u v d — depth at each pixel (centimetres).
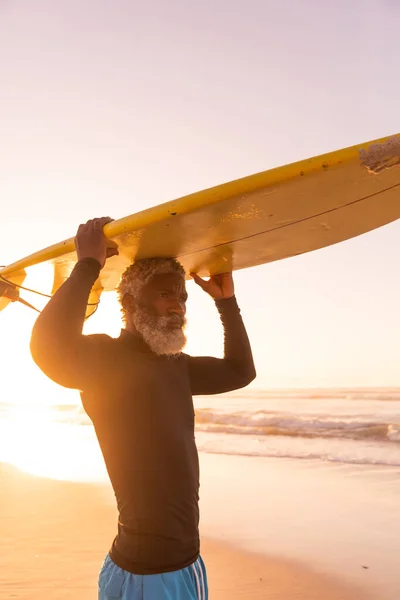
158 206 209
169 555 196
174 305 230
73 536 653
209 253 256
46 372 199
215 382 258
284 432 1792
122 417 207
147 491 200
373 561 565
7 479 1062
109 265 262
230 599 485
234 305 283
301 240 258
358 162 183
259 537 661
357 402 3366
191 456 213
